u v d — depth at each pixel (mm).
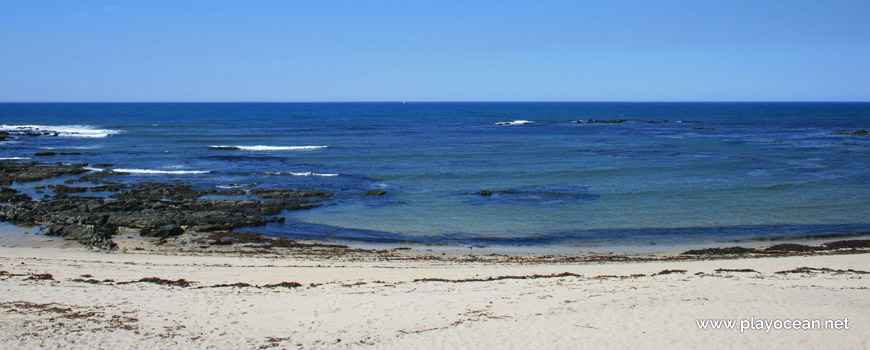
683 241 26219
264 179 43219
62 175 44344
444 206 33688
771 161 54375
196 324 12305
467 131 98812
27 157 55094
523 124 122688
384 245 25062
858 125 117812
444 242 25812
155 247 23734
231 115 163125
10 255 21047
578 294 14828
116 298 14109
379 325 12422
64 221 27719
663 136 87375
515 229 28344
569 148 67625
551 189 39219
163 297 14406
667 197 36219
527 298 14492
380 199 35750
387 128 106562
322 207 33312
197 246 24094
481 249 24516
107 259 20797
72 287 15156
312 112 198250
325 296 14891
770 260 21156
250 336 11680
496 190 38656
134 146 66500
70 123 113812
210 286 16172
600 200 35375
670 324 12297
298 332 11961
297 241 25516
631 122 131375
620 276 17938
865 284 15953
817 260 20953
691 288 15281
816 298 14133
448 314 13172
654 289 15234
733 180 42750
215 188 38719
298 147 66625
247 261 20969
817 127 111500
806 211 32156
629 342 11344
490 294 15008
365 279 17797
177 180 42281
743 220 30188
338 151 62969
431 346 11188
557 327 12188
